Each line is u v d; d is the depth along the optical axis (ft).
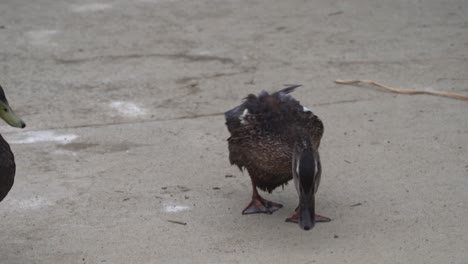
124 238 24.20
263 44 43.14
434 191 26.58
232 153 25.54
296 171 22.74
